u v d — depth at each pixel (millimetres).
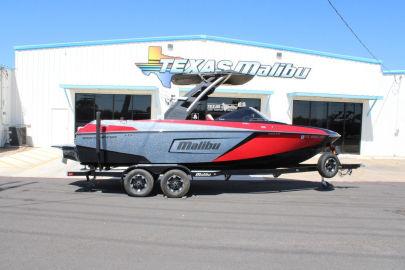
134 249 5738
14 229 6625
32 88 20078
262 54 20438
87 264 5105
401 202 9781
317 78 21156
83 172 9938
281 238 6422
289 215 8047
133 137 9883
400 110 21688
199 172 9930
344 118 21453
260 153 10258
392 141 21750
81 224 7020
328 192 11078
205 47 19969
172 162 9953
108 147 9875
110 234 6449
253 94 20344
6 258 5266
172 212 8109
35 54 20000
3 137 19562
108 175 9984
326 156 10703
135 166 9781
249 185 12109
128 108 20109
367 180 13742
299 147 10555
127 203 8953
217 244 6043
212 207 8688
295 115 20984
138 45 19875
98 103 20094
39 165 15281
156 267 5055
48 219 7320
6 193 9922
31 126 20141
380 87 21688
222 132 9992
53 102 20031
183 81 11797
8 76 19797
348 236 6609
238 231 6766
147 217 7633
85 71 19922
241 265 5184
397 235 6715
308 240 6344
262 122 10375
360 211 8586
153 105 19922
